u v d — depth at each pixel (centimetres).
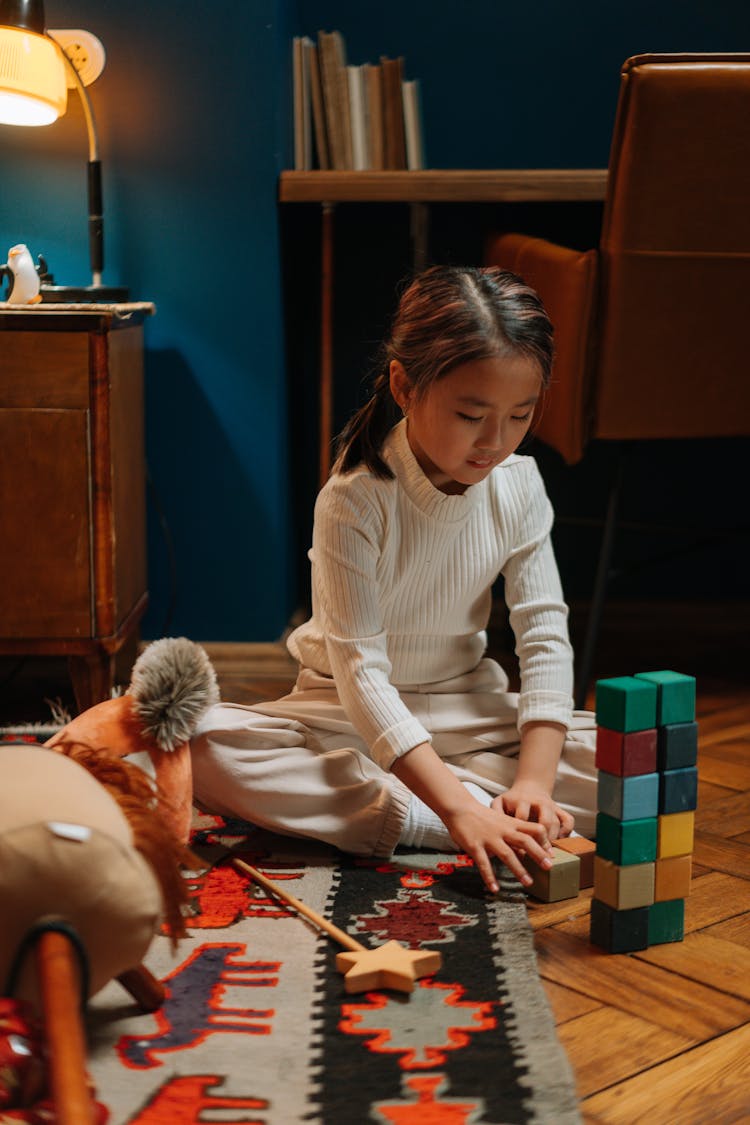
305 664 141
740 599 250
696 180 165
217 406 208
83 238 203
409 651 135
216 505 210
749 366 175
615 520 186
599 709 104
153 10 198
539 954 104
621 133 165
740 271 169
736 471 247
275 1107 79
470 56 240
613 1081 84
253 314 205
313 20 239
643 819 103
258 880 116
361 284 241
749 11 238
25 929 76
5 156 201
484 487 132
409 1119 77
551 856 116
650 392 175
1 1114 70
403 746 118
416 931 106
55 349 163
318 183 204
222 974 98
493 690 141
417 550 128
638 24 239
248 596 212
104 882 78
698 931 109
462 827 113
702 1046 89
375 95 216
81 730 116
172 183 202
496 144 243
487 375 111
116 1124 76
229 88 200
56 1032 69
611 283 171
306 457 245
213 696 121
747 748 168
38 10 177
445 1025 89
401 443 127
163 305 205
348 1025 89
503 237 223
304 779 125
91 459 166
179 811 118
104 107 200
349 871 121
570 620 244
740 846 131
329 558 125
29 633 169
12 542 167
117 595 173
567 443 178
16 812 78
